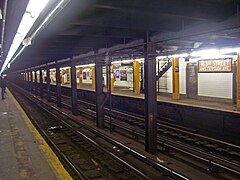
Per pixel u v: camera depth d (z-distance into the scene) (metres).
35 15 4.25
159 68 17.67
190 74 14.96
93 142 8.76
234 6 4.65
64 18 5.08
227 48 7.54
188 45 7.58
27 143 6.80
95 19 5.20
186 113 12.03
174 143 8.66
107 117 14.31
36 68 26.12
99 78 11.31
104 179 6.17
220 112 10.17
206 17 4.73
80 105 20.47
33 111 17.41
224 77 12.48
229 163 6.77
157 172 6.43
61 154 7.66
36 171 4.91
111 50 9.27
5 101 18.64
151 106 7.52
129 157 7.61
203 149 8.79
